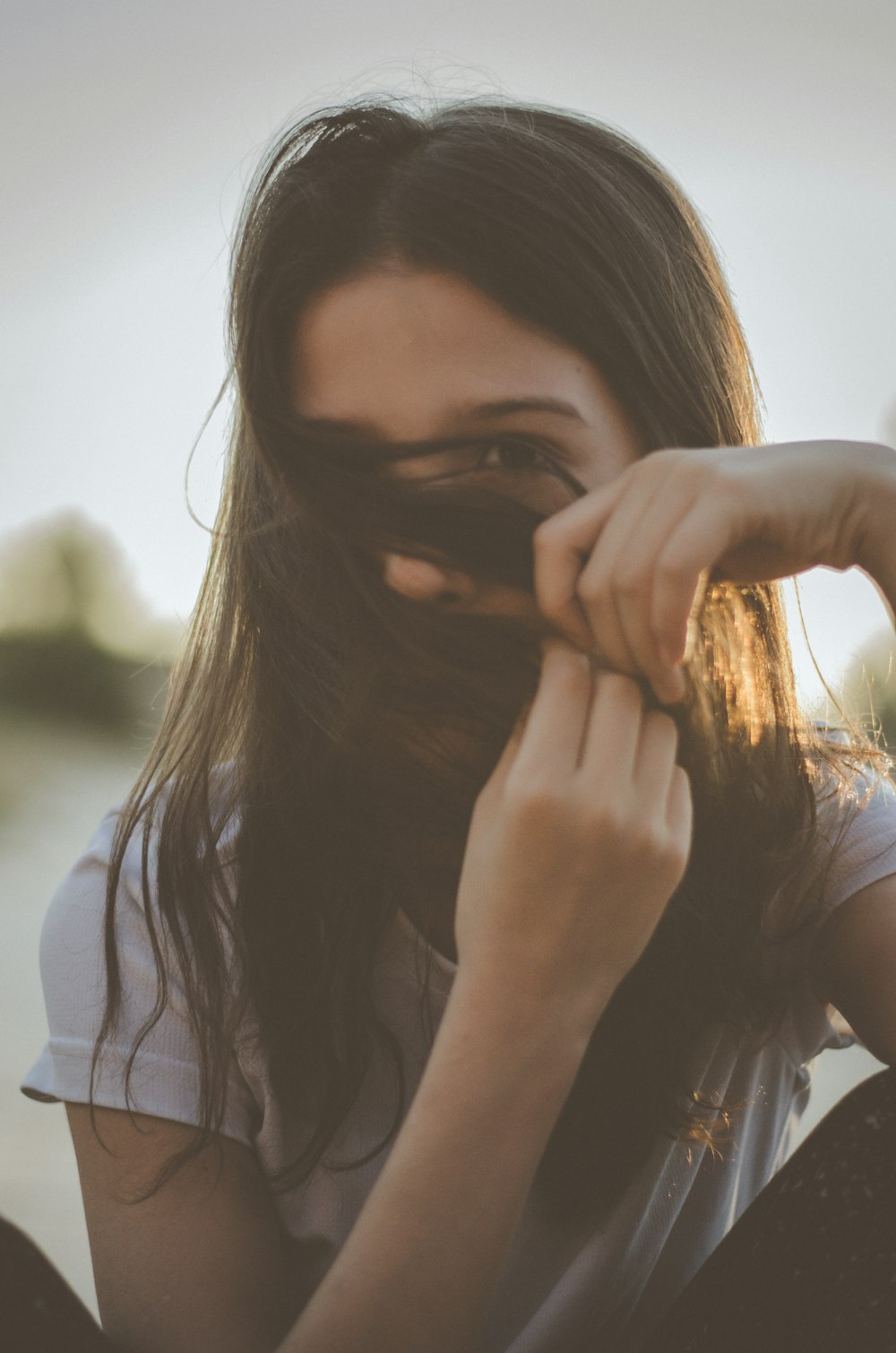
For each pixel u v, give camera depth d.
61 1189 2.53
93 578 10.83
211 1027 0.87
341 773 0.87
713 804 0.84
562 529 0.69
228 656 1.00
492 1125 0.67
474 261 0.84
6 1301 0.60
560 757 0.68
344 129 0.94
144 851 0.93
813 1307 0.65
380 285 0.84
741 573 0.75
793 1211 0.67
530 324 0.85
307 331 0.85
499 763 0.74
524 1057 0.68
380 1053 0.90
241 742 0.98
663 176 1.03
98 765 9.27
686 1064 0.92
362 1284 0.66
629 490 0.69
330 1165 0.88
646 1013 0.87
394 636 0.79
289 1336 0.67
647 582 0.66
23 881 6.06
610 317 0.88
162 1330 0.82
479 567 0.78
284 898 0.89
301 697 0.90
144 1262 0.84
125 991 0.90
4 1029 3.56
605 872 0.67
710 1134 0.89
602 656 0.70
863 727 1.14
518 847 0.68
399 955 0.90
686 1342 0.67
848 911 0.95
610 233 0.91
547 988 0.68
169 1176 0.85
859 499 0.72
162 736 1.06
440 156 0.88
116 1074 0.87
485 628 0.78
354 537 0.79
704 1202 0.95
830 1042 1.07
